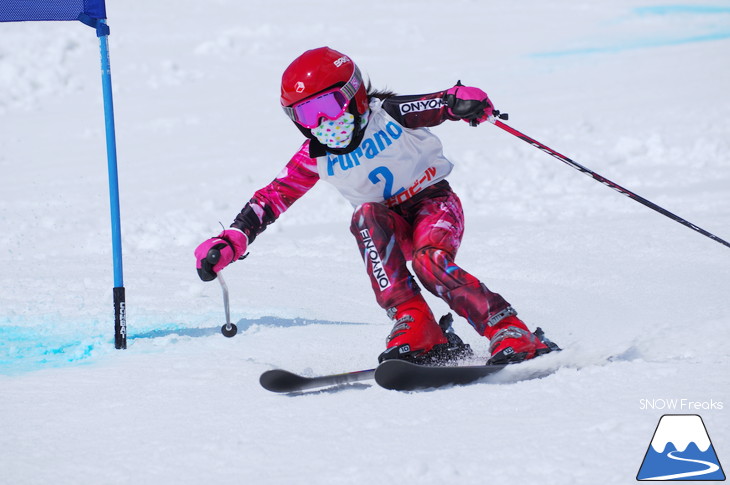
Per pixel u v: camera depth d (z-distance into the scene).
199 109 54.00
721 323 14.68
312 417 10.80
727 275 20.06
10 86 56.56
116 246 16.02
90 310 19.58
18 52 60.72
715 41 68.06
